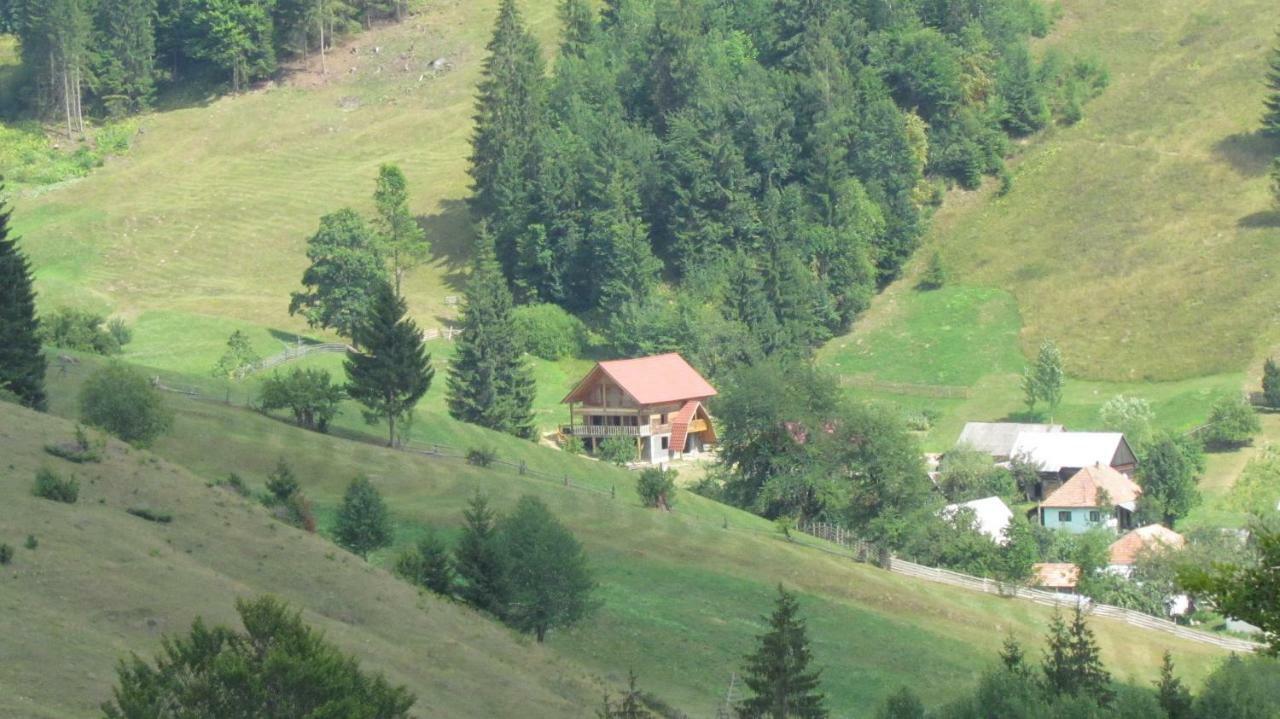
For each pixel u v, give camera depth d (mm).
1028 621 81250
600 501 87562
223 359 124625
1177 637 83688
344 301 137750
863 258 162625
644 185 168625
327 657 32125
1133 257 161000
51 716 35000
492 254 156875
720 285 161250
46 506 51469
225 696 30984
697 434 131000
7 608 41594
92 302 153375
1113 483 113750
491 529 65000
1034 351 150000
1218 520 110875
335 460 84812
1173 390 137250
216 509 58062
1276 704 51781
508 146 169375
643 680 60156
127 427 71188
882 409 104875
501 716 45812
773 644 50500
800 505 105312
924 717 52656
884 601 78312
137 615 44156
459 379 123875
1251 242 157375
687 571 76438
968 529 99500
